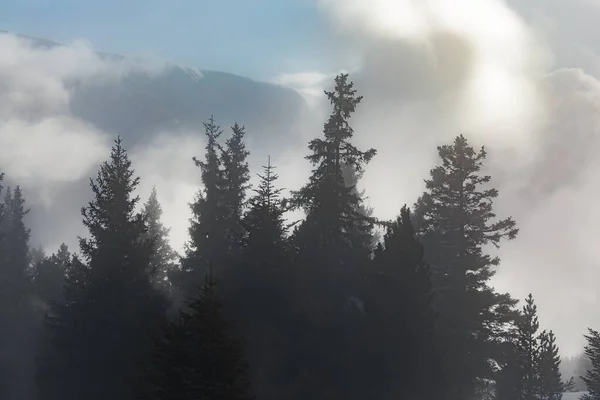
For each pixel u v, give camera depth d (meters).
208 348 30.42
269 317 55.41
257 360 52.94
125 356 54.72
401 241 57.78
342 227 65.38
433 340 56.38
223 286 56.47
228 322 31.80
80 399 54.94
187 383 29.61
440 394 55.66
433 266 66.44
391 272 56.81
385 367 54.47
